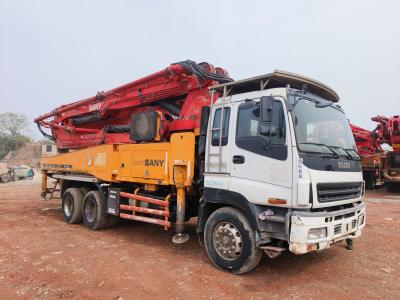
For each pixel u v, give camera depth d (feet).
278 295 14.79
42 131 37.70
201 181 20.04
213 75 22.52
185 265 18.56
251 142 16.99
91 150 28.35
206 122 19.92
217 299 14.32
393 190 63.00
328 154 16.76
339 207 17.47
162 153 22.08
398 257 20.35
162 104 26.89
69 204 30.63
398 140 59.77
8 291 14.76
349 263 19.20
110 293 14.71
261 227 16.29
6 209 38.73
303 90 17.69
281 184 15.69
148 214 23.49
